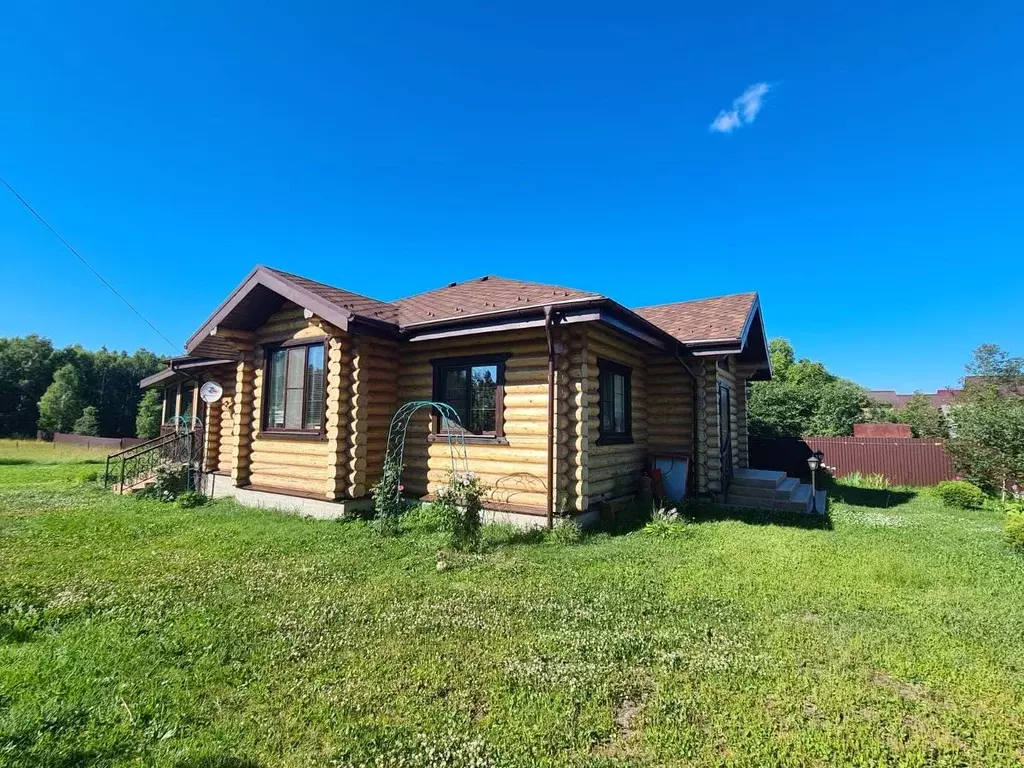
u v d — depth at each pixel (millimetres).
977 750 2590
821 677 3293
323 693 3080
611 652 3639
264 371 10391
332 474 8609
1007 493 11461
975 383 17594
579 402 7574
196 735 2672
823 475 13852
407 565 5953
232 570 5754
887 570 5719
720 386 11180
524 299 8109
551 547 6770
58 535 7625
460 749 2553
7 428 49188
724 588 5129
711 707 2939
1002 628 4152
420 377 9320
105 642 3789
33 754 2477
